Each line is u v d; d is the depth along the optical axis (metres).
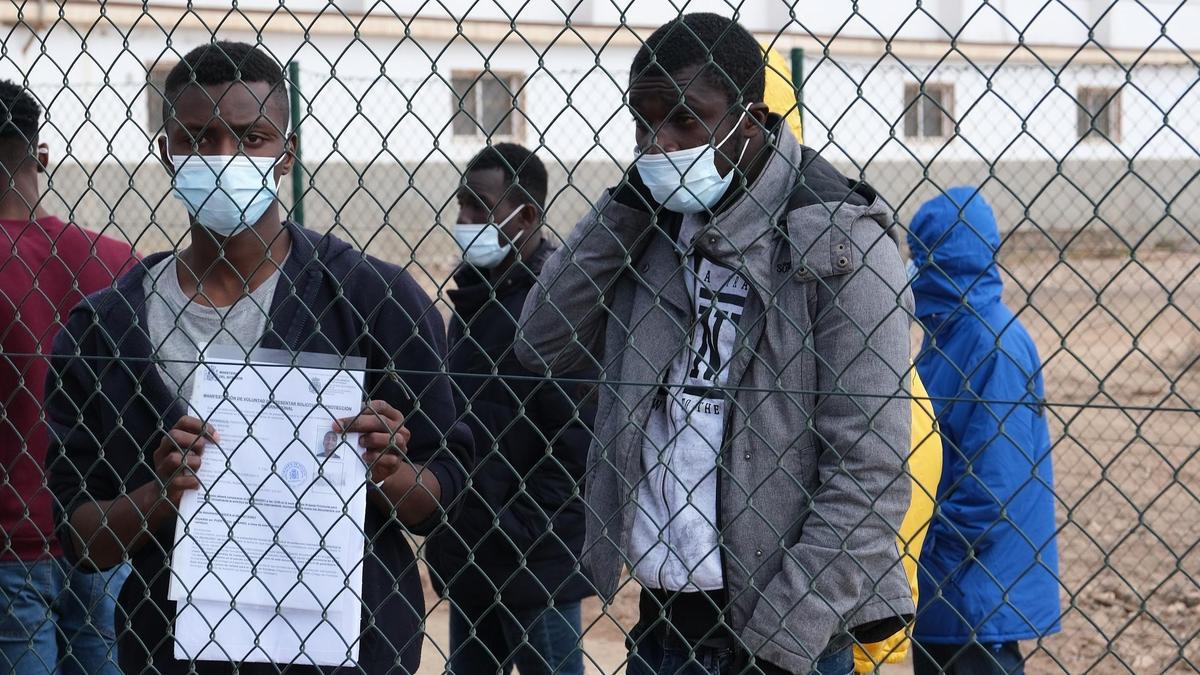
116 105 13.67
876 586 1.89
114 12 14.53
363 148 14.02
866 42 16.14
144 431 2.24
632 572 1.99
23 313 3.06
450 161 1.97
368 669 2.16
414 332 2.10
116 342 2.26
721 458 1.94
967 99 7.85
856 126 14.28
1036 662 4.96
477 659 3.37
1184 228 1.52
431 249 13.84
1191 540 6.12
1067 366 9.78
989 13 16.30
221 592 2.11
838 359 1.90
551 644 3.22
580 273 2.17
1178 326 10.34
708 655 2.07
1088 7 16.19
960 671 3.19
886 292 1.88
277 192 2.25
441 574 3.28
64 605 3.19
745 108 1.83
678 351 2.00
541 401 3.12
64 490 2.31
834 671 2.06
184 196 2.18
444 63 14.59
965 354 3.18
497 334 3.20
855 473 1.88
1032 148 12.03
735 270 1.96
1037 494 3.16
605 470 2.15
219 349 2.17
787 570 1.92
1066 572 5.87
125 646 2.28
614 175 14.91
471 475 2.09
